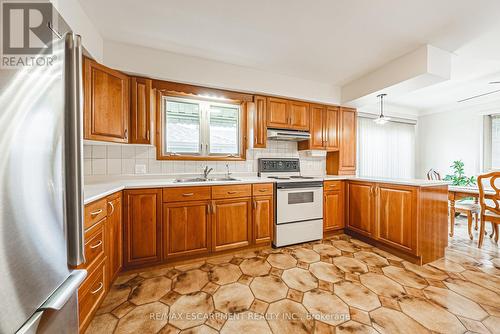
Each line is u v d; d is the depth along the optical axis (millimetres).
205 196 2180
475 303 1522
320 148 3166
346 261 2189
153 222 1988
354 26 1813
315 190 2730
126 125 2053
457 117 4176
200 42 2059
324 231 2873
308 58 2375
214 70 2420
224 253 2332
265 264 2121
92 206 1326
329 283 1782
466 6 1558
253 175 3053
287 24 1792
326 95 3129
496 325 1316
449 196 2895
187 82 2342
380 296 1605
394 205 2326
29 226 570
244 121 2836
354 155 3453
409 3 1539
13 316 518
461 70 2637
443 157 4363
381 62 2461
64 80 720
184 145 2613
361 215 2764
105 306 1490
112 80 1893
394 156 4402
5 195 494
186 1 1532
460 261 2180
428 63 2074
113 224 1675
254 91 2654
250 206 2402
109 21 1740
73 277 754
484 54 2246
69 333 770
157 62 2174
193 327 1310
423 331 1271
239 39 2014
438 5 1554
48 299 637
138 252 1942
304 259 2234
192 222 2131
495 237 2654
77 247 744
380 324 1327
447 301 1545
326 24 1790
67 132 724
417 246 2086
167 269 2023
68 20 1395
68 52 725
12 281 516
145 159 2443
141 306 1494
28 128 562
